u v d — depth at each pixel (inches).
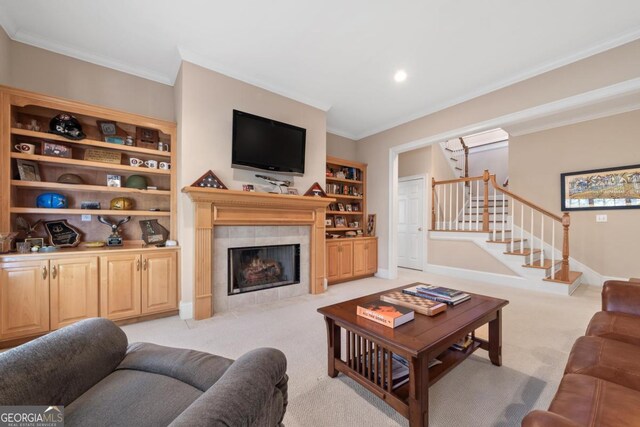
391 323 59.9
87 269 96.0
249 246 127.4
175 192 120.0
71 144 107.3
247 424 28.0
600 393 37.3
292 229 142.6
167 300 110.6
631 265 156.2
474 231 187.9
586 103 106.0
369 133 198.4
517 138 201.0
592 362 46.9
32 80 102.0
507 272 170.9
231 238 122.4
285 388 41.8
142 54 112.7
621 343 51.9
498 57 111.0
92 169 112.4
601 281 165.2
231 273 123.2
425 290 82.4
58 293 91.4
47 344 37.6
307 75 126.3
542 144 189.6
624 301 67.7
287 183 138.9
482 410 58.7
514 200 200.4
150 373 43.3
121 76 119.2
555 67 112.3
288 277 144.3
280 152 134.3
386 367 63.8
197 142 114.0
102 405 35.4
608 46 99.8
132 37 102.3
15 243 93.7
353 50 108.4
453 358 67.4
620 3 82.9
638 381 41.2
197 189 105.3
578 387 39.4
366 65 118.2
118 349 46.3
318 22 93.7
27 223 100.3
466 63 115.6
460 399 62.2
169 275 111.1
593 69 103.4
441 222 227.6
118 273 101.0
